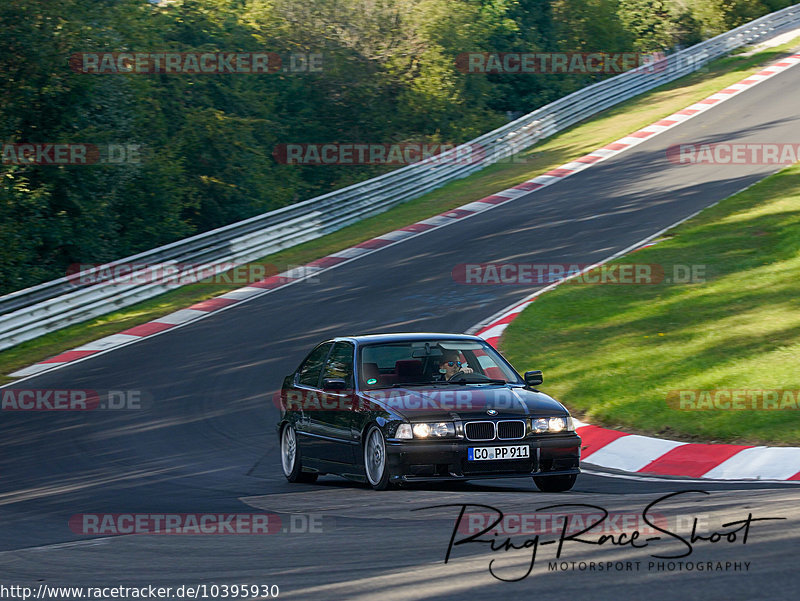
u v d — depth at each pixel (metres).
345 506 20.64
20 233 75.44
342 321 51.94
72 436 35.06
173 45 106.25
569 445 22.12
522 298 52.91
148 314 58.22
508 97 135.38
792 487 21.16
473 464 21.38
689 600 11.31
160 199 89.50
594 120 114.69
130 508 22.78
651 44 156.00
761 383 31.20
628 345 38.81
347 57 117.88
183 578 14.77
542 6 150.62
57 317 56.47
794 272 45.47
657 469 25.75
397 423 21.64
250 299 59.47
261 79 118.19
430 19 120.06
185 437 33.69
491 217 76.31
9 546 18.88
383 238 73.44
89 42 82.94
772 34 149.62
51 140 82.19
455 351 25.17
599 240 64.12
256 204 101.12
